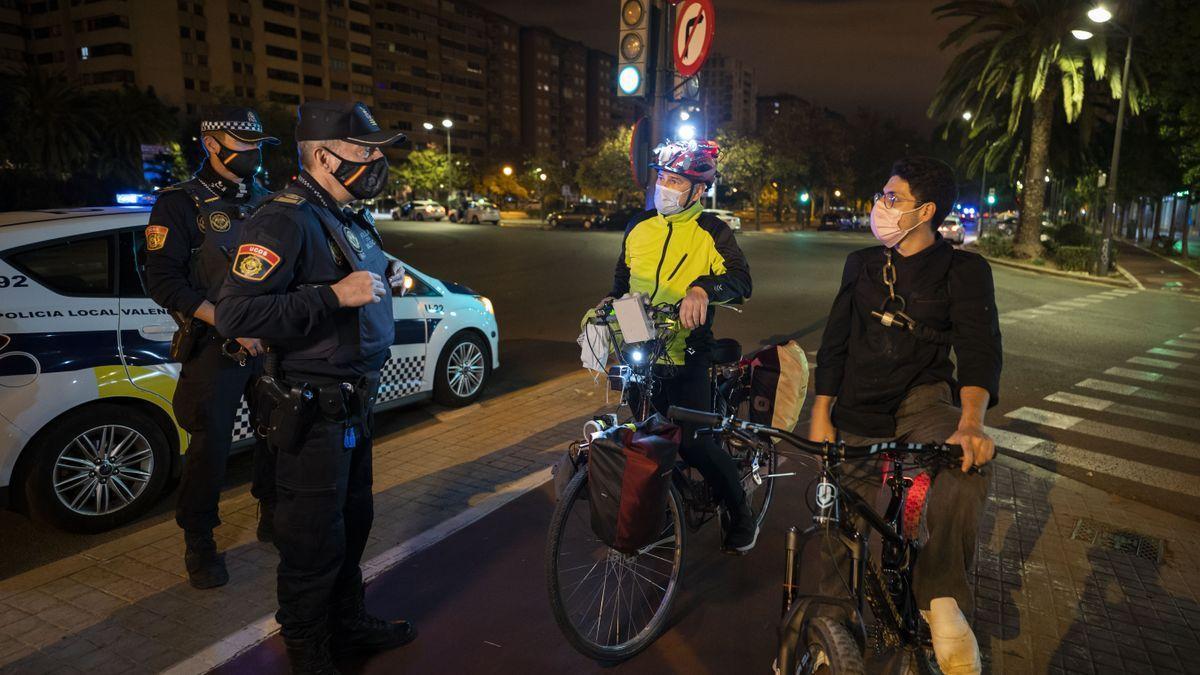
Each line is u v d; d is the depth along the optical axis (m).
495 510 4.32
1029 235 26.94
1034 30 23.03
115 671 2.87
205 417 3.36
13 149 46.91
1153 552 4.02
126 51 94.88
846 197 73.62
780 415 3.72
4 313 3.79
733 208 81.38
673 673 2.92
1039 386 8.02
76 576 3.59
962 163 33.78
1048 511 4.57
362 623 3.01
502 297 14.20
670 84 7.00
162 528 4.13
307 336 2.57
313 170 2.61
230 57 102.56
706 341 3.44
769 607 3.40
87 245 4.12
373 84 126.56
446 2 139.62
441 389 6.31
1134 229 52.09
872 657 2.69
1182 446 6.04
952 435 2.30
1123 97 21.59
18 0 97.06
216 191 3.43
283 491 2.62
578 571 3.18
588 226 43.88
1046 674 2.94
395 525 4.14
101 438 4.11
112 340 4.11
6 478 3.82
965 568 2.33
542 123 173.00
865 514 2.39
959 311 2.43
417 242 29.14
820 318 12.16
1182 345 10.58
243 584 3.52
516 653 3.02
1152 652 3.10
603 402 6.68
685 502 3.45
